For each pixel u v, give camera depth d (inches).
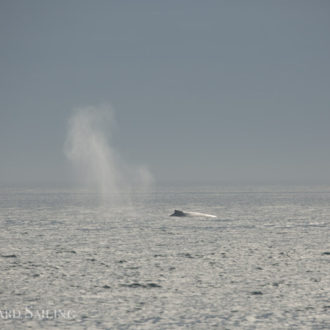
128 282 6058.1
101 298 5334.6
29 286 5866.1
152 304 5113.2
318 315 4776.1
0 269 6904.5
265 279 6225.4
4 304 5113.2
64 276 6417.3
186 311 4894.2
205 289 5708.7
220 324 4539.9
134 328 4436.5
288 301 5221.5
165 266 7081.7
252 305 5083.7
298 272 6658.5
